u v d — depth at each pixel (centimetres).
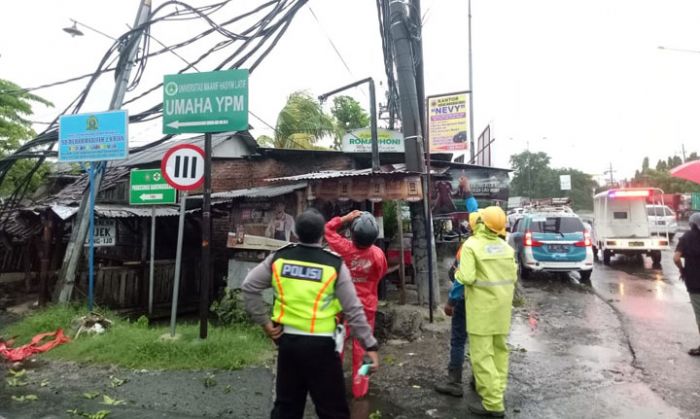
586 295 1012
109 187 1211
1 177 1142
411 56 781
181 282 1015
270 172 1388
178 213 980
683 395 468
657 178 5122
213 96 583
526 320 785
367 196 712
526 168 7300
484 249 430
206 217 594
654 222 2156
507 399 461
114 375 523
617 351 611
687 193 4425
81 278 892
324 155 1413
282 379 298
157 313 958
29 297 1058
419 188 712
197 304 1035
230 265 869
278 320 297
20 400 464
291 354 291
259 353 581
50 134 920
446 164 1382
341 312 319
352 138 1256
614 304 914
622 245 1498
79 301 836
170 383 498
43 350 611
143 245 970
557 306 898
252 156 1361
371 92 775
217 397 464
